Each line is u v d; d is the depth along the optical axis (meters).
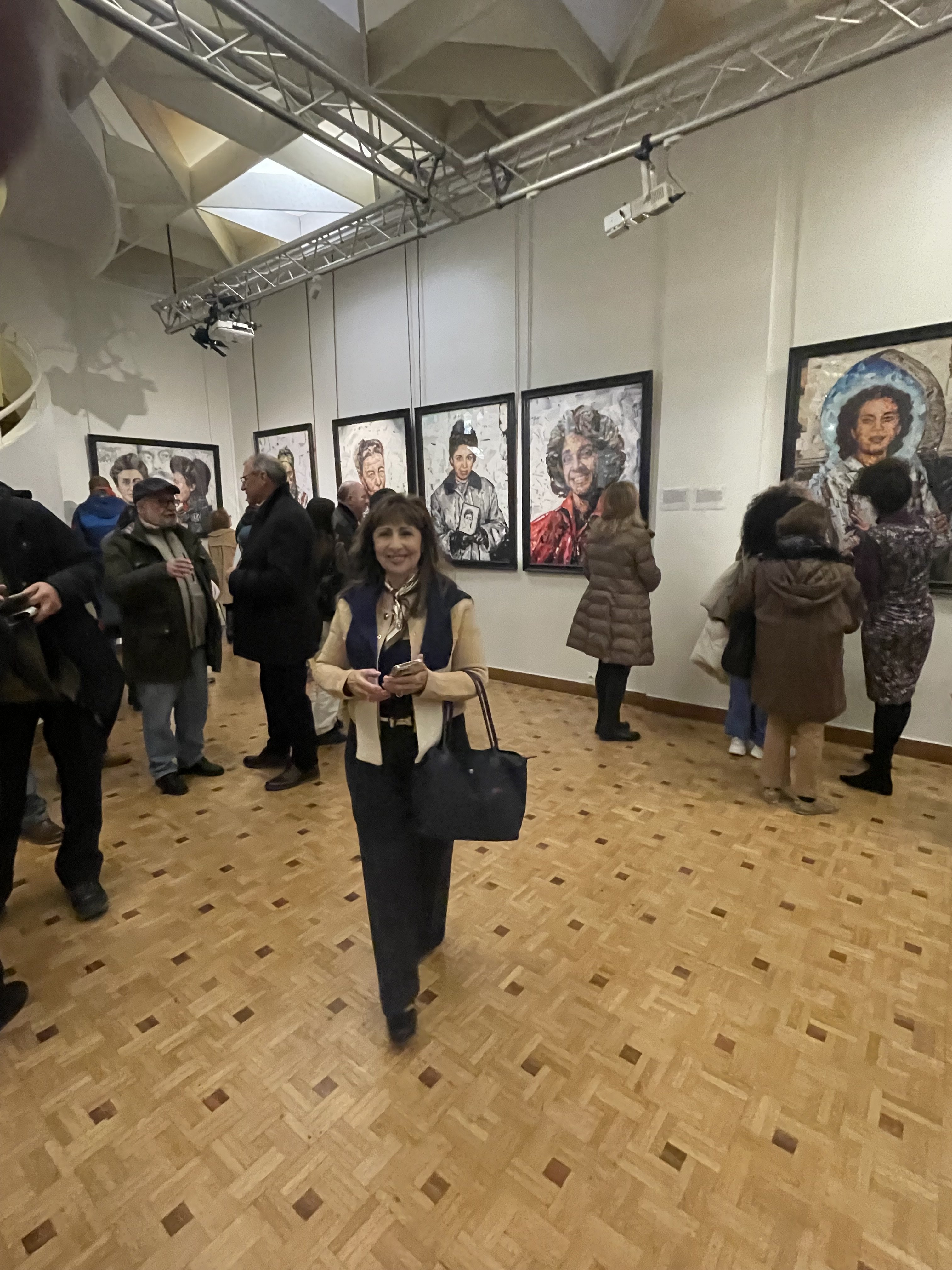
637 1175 1.40
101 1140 1.50
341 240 5.34
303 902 2.43
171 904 2.43
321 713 4.01
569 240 4.66
